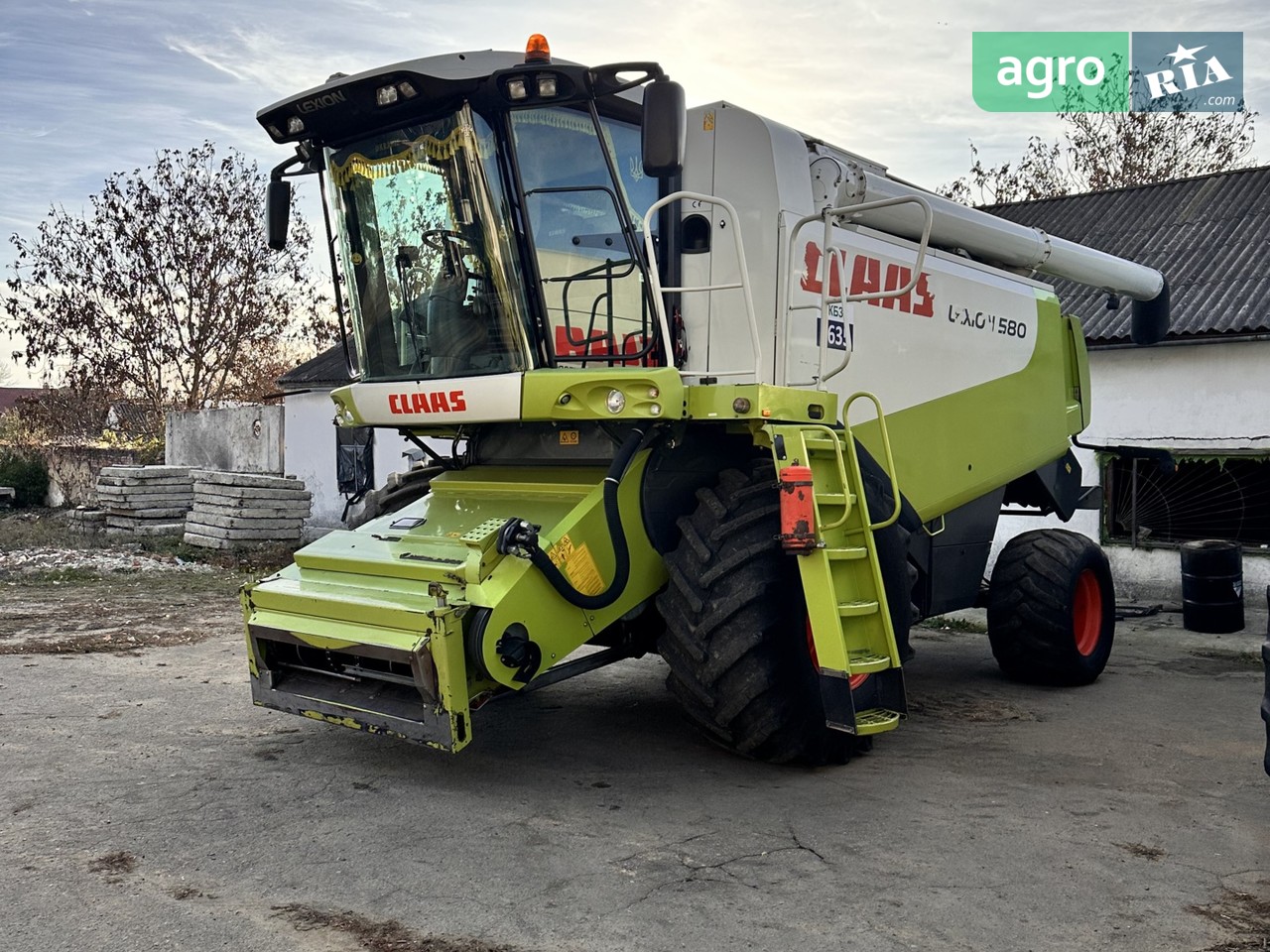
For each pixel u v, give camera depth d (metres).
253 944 3.20
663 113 4.23
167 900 3.50
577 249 4.90
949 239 6.85
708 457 5.21
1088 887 3.68
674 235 5.34
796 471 4.44
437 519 4.98
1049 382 7.60
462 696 4.20
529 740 5.50
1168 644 8.86
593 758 5.17
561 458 5.20
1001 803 4.56
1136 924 3.39
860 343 5.84
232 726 5.68
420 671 4.18
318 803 4.46
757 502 4.74
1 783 4.69
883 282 6.04
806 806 4.48
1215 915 3.47
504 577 4.32
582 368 4.86
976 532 6.98
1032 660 7.05
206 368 24.83
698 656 4.54
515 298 4.77
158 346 24.30
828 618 4.45
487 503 5.05
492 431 5.52
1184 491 11.03
